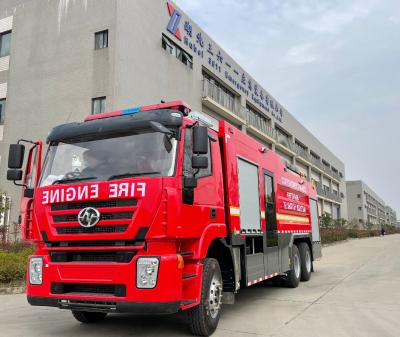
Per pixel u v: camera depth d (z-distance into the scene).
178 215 5.23
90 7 20.00
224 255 6.87
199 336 5.89
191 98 24.86
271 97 40.75
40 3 21.80
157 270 4.95
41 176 6.07
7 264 10.52
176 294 5.02
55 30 20.92
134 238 5.09
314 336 5.91
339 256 21.83
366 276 12.92
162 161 5.40
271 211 9.23
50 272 5.48
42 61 21.08
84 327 6.58
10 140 21.28
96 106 19.08
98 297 5.10
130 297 4.95
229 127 7.41
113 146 5.79
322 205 60.94
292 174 11.48
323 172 60.44
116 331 6.27
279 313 7.50
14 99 21.61
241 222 7.36
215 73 28.30
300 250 11.88
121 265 5.06
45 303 5.48
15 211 20.03
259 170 8.78
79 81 19.61
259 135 35.78
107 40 19.41
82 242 5.43
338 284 11.27
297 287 10.84
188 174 5.67
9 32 22.86
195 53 25.73
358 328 6.39
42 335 6.09
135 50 20.09
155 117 5.70
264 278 8.30
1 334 6.17
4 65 22.55
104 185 5.36
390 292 9.83
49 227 5.62
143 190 5.16
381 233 65.50
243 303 8.54
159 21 22.22
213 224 6.24
